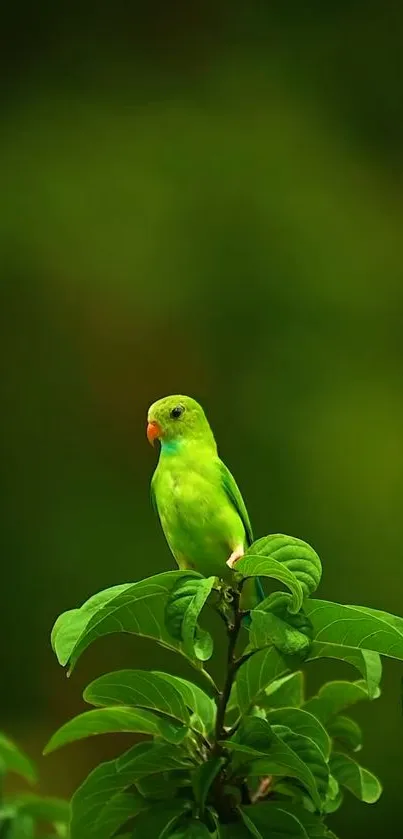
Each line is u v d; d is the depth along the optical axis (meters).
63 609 14.03
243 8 18.12
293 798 4.14
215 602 3.98
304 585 3.72
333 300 15.55
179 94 17.12
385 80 17.55
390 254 16.20
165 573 3.69
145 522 14.66
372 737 12.15
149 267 15.59
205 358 15.38
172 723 4.03
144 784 4.04
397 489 14.24
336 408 14.82
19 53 17.52
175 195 15.95
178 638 3.68
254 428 14.80
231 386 15.20
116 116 16.78
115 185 15.96
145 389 15.48
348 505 14.10
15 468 15.04
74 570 14.21
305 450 14.55
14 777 12.86
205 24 17.95
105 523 14.62
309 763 3.84
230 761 3.94
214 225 15.83
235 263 15.65
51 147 16.33
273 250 15.71
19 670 13.73
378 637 3.71
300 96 17.30
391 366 15.35
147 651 13.38
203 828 3.81
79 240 15.68
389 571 13.75
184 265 15.64
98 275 15.60
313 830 3.88
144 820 3.86
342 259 15.86
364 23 17.94
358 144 17.11
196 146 16.33
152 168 16.14
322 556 13.81
